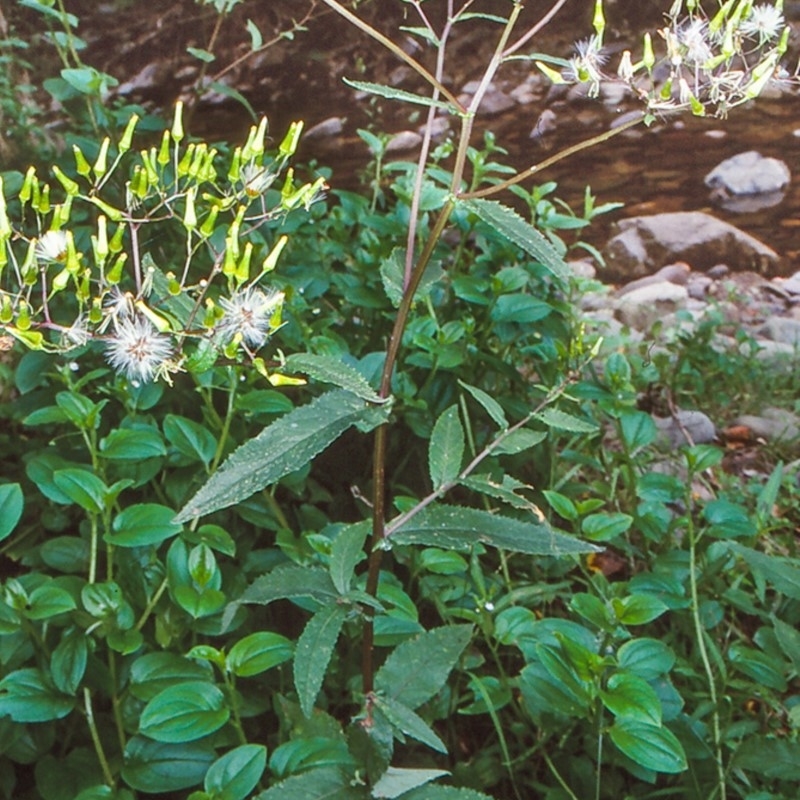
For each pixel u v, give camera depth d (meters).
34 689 0.56
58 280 0.41
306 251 0.96
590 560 0.86
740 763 0.57
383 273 0.46
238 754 0.52
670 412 1.10
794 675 0.69
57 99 0.91
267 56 1.61
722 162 1.58
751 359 1.19
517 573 0.80
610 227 1.52
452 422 0.48
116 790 0.55
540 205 0.96
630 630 0.75
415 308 0.91
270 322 0.42
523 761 0.65
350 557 0.47
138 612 0.65
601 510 0.90
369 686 0.50
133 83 1.58
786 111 1.63
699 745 0.62
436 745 0.46
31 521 0.77
